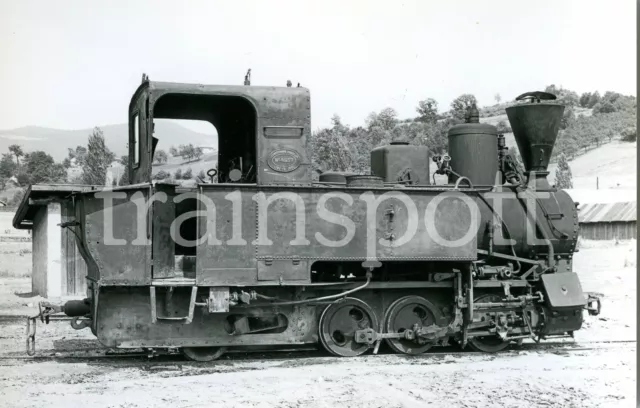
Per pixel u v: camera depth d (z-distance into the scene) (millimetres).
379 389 7672
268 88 9125
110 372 8461
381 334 9547
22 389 7523
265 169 9000
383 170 10727
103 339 8680
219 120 10320
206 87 8906
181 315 8930
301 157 9117
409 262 10016
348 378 8195
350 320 9602
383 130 37688
